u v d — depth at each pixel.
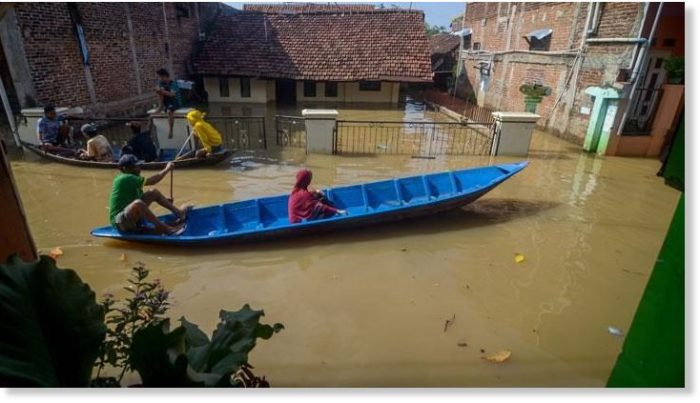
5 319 1.48
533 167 9.63
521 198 7.68
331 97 19.39
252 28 19.64
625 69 9.98
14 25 9.21
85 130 8.43
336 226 5.71
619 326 4.17
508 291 4.76
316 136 10.15
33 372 1.48
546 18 13.46
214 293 4.56
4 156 2.50
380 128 13.64
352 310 4.33
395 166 9.55
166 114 9.46
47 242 5.52
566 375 3.51
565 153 10.95
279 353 3.67
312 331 3.98
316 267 5.16
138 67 14.12
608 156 10.68
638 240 6.09
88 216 6.35
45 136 8.65
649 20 9.51
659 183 8.64
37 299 1.58
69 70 10.84
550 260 5.48
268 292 4.62
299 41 19.16
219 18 20.30
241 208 6.10
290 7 24.36
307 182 5.89
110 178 7.93
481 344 3.86
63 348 1.59
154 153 8.78
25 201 6.86
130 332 2.72
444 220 6.62
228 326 2.04
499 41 17.48
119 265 5.04
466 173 7.24
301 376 3.41
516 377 3.47
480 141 12.04
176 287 4.65
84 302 1.66
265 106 18.19
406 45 18.98
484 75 18.88
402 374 3.47
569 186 8.37
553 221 6.68
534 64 14.04
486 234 6.18
